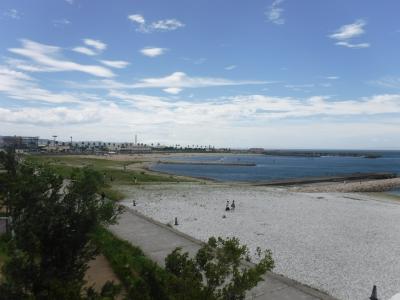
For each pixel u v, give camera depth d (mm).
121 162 161625
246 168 171375
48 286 9891
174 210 39688
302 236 30031
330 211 43344
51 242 11117
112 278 17594
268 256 10695
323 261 23469
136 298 8891
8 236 17859
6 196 12812
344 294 18203
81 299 9031
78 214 11617
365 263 23359
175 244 24281
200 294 8617
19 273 10227
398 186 87875
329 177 107562
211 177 116938
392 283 19938
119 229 28062
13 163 14195
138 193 51969
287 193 61031
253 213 40031
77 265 11359
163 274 9445
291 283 17906
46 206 11305
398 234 32000
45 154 175000
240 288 9180
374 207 48062
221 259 10133
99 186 13977
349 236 30656
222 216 37406
